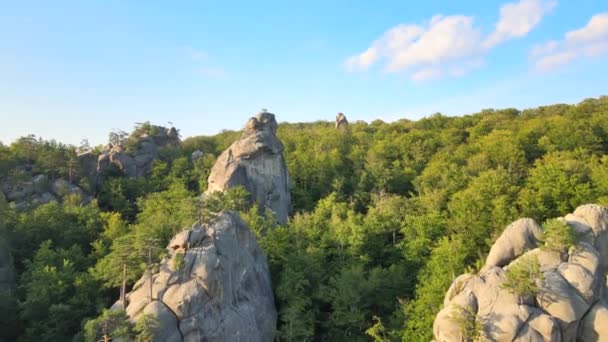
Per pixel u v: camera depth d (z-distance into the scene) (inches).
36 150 4062.5
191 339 1651.1
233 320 1781.5
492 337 1423.5
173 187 3666.3
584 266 1535.4
